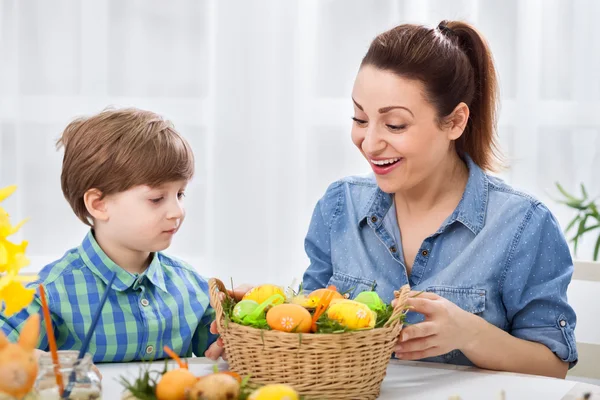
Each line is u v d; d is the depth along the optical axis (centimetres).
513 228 160
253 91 268
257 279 273
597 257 255
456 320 140
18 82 259
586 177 261
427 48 148
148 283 164
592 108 259
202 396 100
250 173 270
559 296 157
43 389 101
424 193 166
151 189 155
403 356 138
